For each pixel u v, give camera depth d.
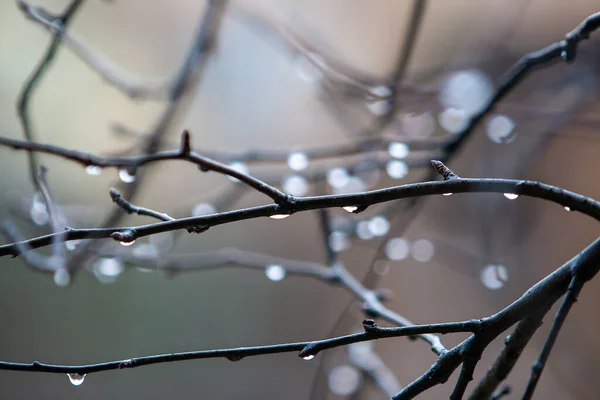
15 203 0.79
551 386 1.04
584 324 1.03
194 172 1.11
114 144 1.07
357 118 0.84
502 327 0.48
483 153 0.95
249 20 0.80
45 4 1.07
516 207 0.94
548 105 0.91
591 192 1.06
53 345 1.13
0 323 1.11
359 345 0.73
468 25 1.02
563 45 0.55
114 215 0.60
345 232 0.72
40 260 0.62
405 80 0.81
